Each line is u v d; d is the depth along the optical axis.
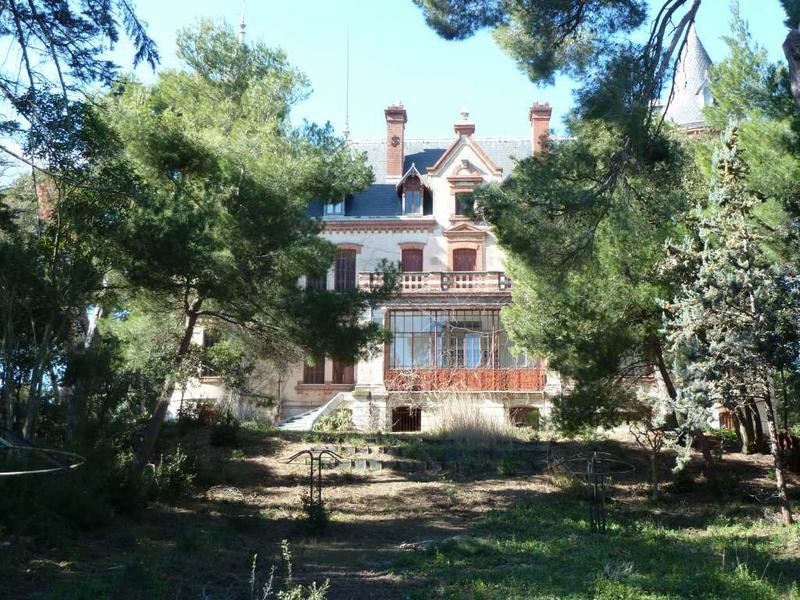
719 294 12.40
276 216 15.17
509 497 16.42
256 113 16.03
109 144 11.25
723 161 13.43
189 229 13.37
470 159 33.78
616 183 13.12
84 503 11.02
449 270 32.56
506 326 19.14
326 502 15.83
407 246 32.78
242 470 18.11
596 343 16.05
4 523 9.78
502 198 13.54
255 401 25.47
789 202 13.78
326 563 10.34
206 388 28.11
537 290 16.41
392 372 27.95
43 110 10.02
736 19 15.73
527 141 36.62
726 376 12.71
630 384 17.73
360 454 20.00
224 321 17.06
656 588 8.72
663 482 17.67
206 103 16.62
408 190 33.56
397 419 28.89
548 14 13.39
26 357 13.08
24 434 11.30
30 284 11.74
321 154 16.25
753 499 15.77
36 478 10.84
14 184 14.96
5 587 7.94
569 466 19.03
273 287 15.54
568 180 13.26
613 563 10.02
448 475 18.50
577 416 16.69
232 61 16.97
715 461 19.20
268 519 13.88
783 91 15.11
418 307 28.67
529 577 9.27
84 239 12.34
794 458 17.98
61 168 10.74
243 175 15.20
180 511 13.85
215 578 9.07
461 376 27.81
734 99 15.63
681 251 13.48
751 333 12.12
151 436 15.30
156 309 16.00
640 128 12.14
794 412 15.97
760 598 8.27
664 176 13.23
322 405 31.42
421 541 11.99
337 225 33.16
